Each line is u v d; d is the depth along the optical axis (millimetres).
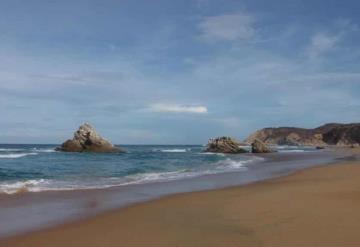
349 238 8430
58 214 11766
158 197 15258
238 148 73625
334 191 15508
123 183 20578
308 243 8141
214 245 8250
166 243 8484
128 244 8492
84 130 64312
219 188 18328
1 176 23484
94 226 10141
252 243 8281
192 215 11430
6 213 11883
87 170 29297
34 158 45656
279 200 13422
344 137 162500
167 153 69312
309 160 46031
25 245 8508
